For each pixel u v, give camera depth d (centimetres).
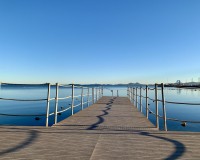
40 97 3070
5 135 448
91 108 1060
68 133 473
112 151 349
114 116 777
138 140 418
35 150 350
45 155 327
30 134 459
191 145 384
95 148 365
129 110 975
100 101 1509
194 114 1541
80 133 474
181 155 332
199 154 337
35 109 1850
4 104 2406
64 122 633
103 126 573
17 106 2152
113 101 1509
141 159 314
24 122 1198
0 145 376
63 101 2702
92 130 509
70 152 342
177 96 3628
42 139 419
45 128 526
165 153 341
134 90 1279
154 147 372
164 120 542
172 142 404
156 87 596
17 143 390
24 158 312
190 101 2547
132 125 593
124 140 418
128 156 327
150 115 1475
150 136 449
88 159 312
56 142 399
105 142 402
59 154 332
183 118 1352
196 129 1018
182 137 441
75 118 722
